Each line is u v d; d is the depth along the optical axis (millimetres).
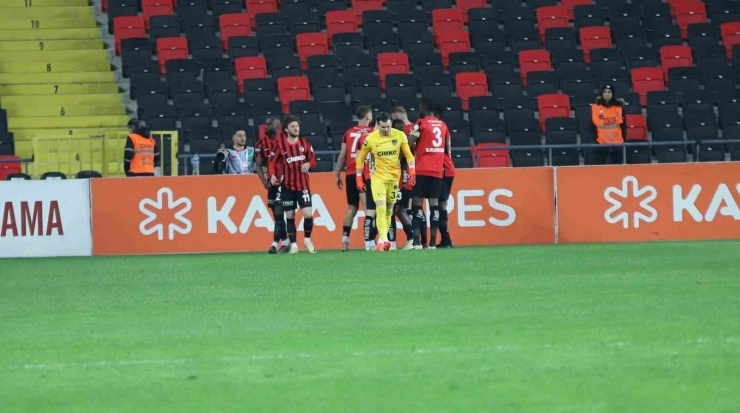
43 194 57375
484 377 20344
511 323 26500
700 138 81375
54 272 45781
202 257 52375
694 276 36250
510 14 95938
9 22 94250
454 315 28109
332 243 56875
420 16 94562
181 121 80938
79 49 93188
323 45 91312
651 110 84625
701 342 23266
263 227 56875
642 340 23656
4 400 19641
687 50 92375
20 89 88375
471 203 57125
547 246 53844
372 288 34906
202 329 27047
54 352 24312
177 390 20031
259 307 30969
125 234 57156
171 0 96625
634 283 34406
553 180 57281
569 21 98750
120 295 35375
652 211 57406
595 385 19422
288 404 18688
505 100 83750
